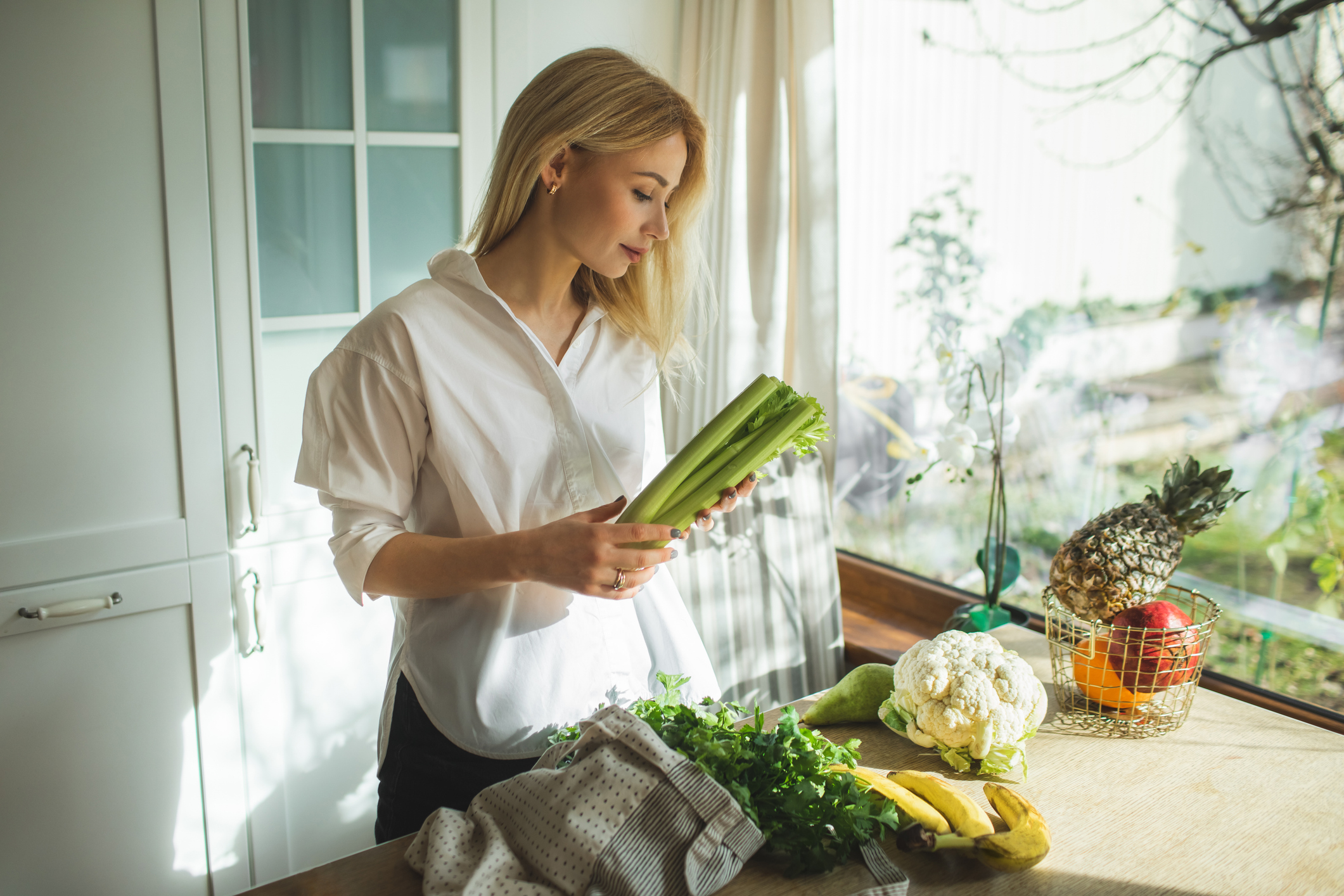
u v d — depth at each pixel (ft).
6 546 5.01
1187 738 3.95
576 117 3.40
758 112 6.91
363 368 3.49
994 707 3.51
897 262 7.50
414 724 3.80
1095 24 6.03
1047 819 3.31
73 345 5.07
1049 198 6.44
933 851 3.08
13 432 4.98
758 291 7.06
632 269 4.07
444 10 6.07
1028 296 6.65
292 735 6.16
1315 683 5.40
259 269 5.67
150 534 5.43
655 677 4.37
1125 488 6.27
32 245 4.88
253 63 5.44
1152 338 5.99
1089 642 4.04
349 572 3.48
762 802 3.02
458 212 6.35
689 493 3.56
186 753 5.77
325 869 2.95
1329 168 5.10
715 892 2.77
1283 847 3.17
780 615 6.50
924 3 7.00
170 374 5.39
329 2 5.62
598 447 3.92
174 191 5.21
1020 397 6.78
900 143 7.36
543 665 3.84
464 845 2.86
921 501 7.55
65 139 4.89
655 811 2.81
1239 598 5.68
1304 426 5.34
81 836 5.49
